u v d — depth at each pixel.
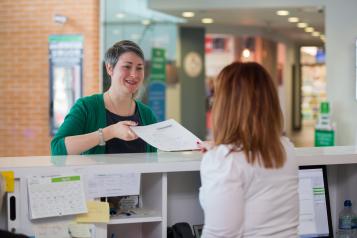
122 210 2.47
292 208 1.92
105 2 8.34
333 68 7.22
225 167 1.81
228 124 1.88
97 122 2.83
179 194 2.67
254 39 11.64
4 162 2.31
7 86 8.42
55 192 2.19
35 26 8.28
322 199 2.69
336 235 2.87
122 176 2.27
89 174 2.24
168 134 2.49
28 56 8.33
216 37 10.91
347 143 7.08
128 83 2.83
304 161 2.55
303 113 17.19
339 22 7.18
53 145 2.66
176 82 10.29
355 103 7.01
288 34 13.04
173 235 2.44
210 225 1.80
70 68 8.23
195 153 2.69
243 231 1.84
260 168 1.84
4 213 2.24
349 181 2.84
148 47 9.47
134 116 2.95
